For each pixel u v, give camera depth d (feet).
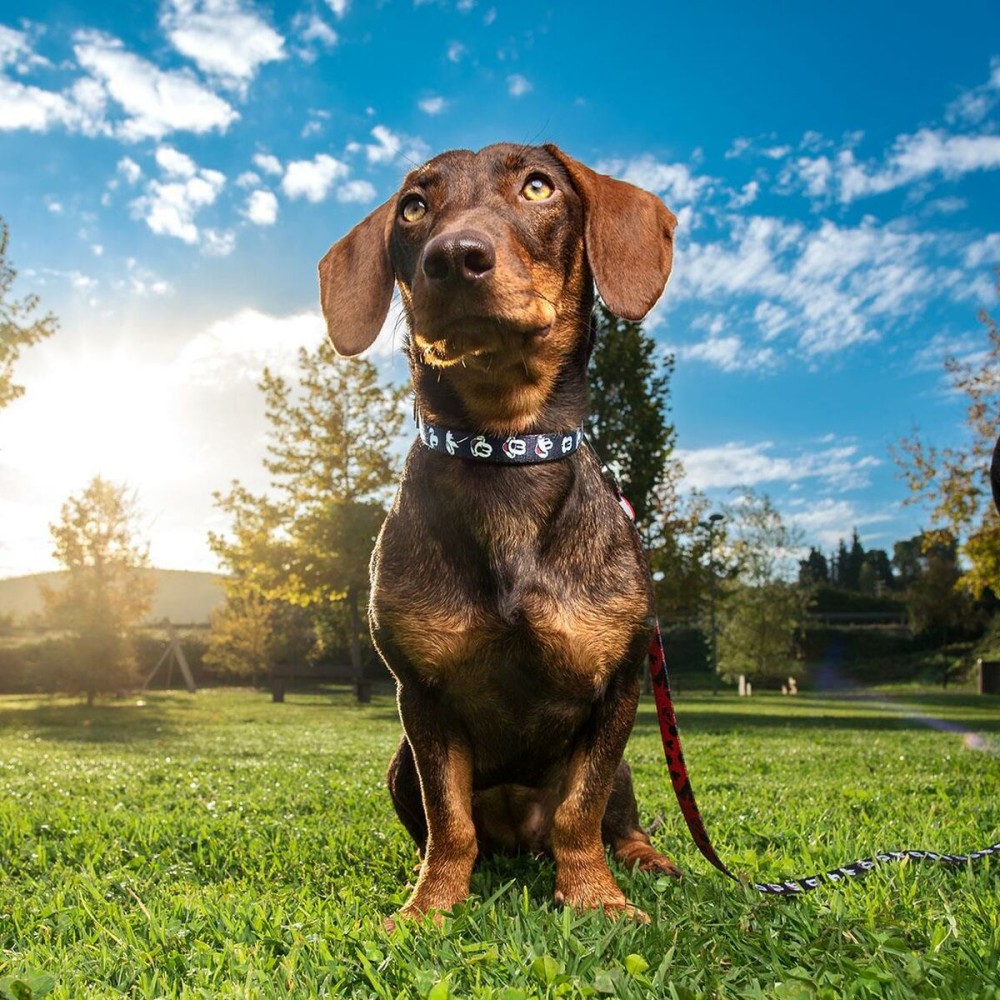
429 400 1.87
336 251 2.16
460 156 1.95
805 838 2.49
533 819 2.18
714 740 7.13
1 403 11.68
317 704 16.46
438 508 1.82
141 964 1.47
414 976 1.33
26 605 37.93
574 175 1.98
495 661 1.80
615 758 1.82
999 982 1.28
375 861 2.28
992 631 27.20
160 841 2.66
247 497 16.89
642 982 1.29
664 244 2.02
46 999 1.30
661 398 13.39
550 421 1.86
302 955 1.44
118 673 15.66
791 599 24.41
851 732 8.18
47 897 1.98
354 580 16.02
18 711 13.87
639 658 1.85
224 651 25.05
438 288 1.62
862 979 1.26
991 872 1.95
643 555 1.96
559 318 1.88
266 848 2.51
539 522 1.80
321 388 16.81
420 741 1.82
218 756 6.14
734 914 1.66
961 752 5.57
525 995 1.22
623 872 2.02
